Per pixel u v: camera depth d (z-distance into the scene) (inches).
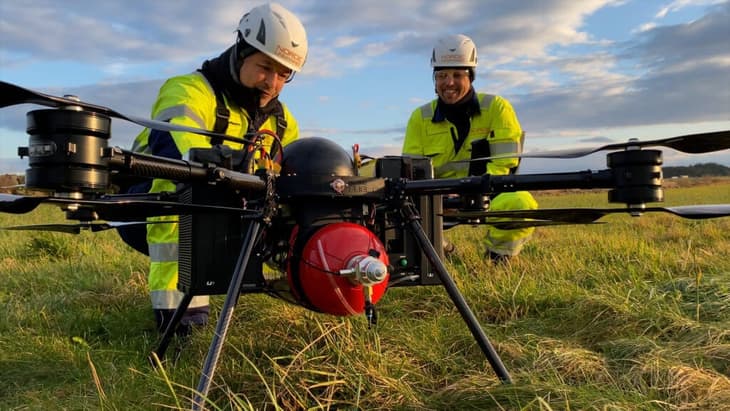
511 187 85.6
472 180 87.2
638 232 350.0
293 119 148.9
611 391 83.8
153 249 123.6
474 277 176.7
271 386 87.5
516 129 208.4
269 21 119.3
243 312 136.8
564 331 127.6
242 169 89.2
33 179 59.0
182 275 98.0
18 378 105.8
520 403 77.5
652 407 79.1
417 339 112.7
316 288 81.6
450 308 145.6
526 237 202.1
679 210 79.9
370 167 102.8
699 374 88.3
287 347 110.6
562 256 207.0
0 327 140.8
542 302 145.2
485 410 78.7
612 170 81.4
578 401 76.7
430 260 88.4
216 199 89.6
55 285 194.5
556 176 84.4
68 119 58.0
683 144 79.8
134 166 64.4
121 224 105.5
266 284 90.4
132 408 80.7
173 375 94.7
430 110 220.8
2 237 364.2
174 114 116.4
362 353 95.7
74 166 58.6
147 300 165.0
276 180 84.7
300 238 85.1
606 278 170.1
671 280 156.2
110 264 226.7
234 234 90.0
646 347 104.5
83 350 116.9
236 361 102.9
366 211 90.7
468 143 213.3
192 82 123.6
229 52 126.8
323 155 89.1
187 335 118.5
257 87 125.6
